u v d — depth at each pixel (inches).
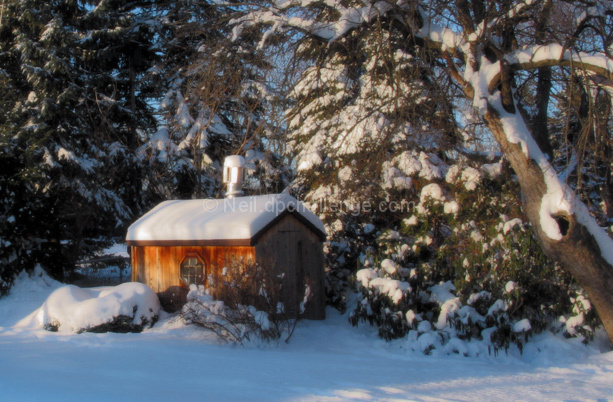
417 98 418.3
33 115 692.1
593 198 538.6
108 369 271.3
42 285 576.1
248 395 227.6
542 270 376.8
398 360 336.8
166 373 266.5
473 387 265.3
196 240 430.9
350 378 273.6
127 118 796.0
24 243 587.8
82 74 749.3
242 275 375.9
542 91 462.0
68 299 407.8
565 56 332.8
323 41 393.7
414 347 358.0
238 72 422.9
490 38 353.4
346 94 541.3
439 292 405.4
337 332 403.5
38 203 596.4
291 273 437.1
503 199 434.0
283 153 432.8
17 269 573.9
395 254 427.2
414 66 415.5
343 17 377.7
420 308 403.2
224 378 259.9
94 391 222.4
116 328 388.8
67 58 726.5
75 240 744.3
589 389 270.4
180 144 702.5
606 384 286.4
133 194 832.3
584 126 337.4
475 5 398.6
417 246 449.7
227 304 374.0
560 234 320.5
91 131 746.8
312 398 227.1
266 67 410.9
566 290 381.7
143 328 397.7
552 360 341.1
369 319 406.3
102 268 992.2
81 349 325.1
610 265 323.3
